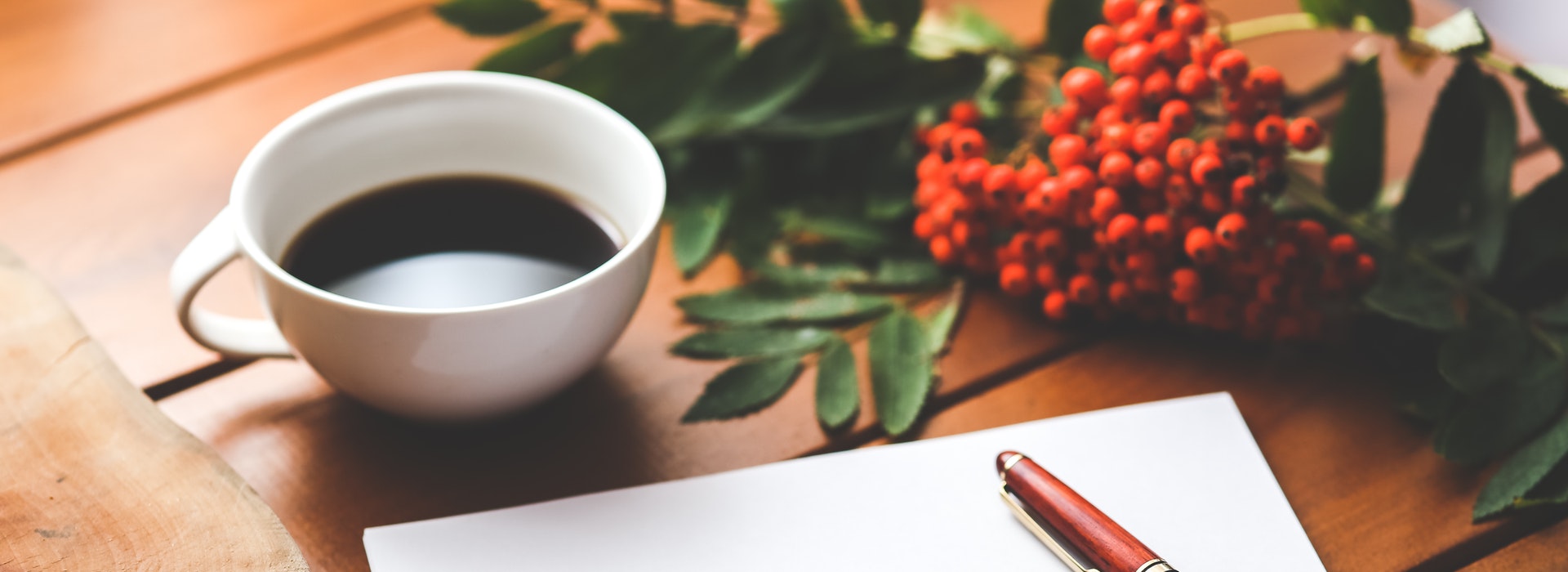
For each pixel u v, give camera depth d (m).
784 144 0.68
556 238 0.60
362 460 0.58
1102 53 0.61
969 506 0.58
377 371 0.56
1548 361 0.60
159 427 0.56
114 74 0.70
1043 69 0.67
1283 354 0.63
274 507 0.57
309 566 0.54
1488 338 0.61
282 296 0.55
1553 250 0.62
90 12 0.72
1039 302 0.64
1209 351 0.63
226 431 0.59
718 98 0.66
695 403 0.60
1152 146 0.59
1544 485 0.58
